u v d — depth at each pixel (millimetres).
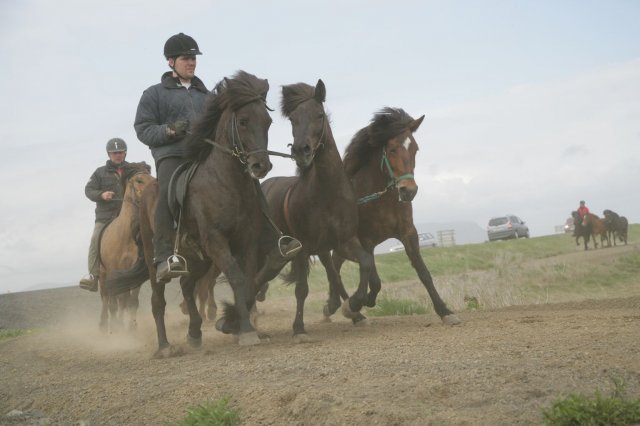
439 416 3912
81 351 9320
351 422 4105
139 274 8375
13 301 18625
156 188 7910
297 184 8195
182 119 7793
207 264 8023
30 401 6266
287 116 7613
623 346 5238
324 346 6965
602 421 3496
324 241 7930
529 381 4434
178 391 5461
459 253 31578
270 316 12633
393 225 8508
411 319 9961
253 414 4637
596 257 30828
